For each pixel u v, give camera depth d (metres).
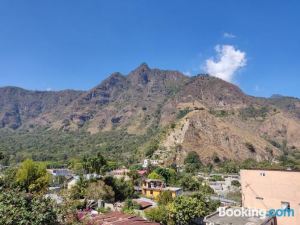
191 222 40.97
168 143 154.25
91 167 69.00
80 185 57.44
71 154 193.38
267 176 24.75
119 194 63.16
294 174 23.64
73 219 15.90
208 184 90.38
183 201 41.75
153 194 71.00
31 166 53.84
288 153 186.88
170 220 40.50
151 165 115.44
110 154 184.12
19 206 13.05
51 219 13.44
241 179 26.11
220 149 156.25
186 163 135.62
